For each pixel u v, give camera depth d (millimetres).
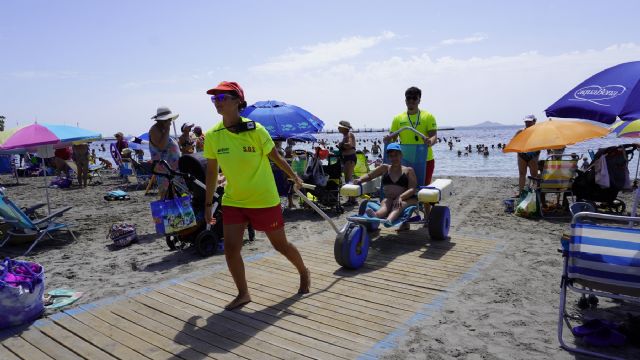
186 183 6379
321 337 3691
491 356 3371
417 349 3484
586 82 3863
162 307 4391
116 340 3740
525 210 8422
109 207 11094
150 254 6512
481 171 24453
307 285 4676
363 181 6465
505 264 5535
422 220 6547
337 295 4598
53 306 4488
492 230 7391
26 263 4379
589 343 3475
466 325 3883
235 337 3721
